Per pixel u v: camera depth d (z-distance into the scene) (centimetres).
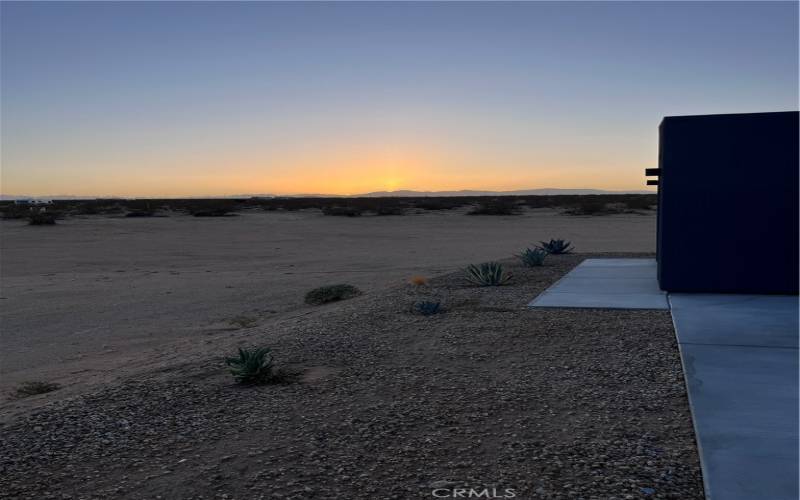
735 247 1125
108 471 466
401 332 913
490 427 529
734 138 1114
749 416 526
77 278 2036
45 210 5688
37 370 928
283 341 886
